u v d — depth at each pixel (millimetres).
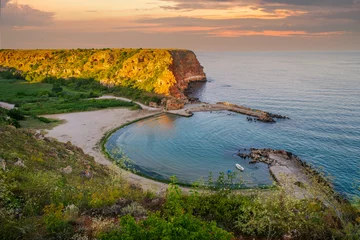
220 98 142000
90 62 172375
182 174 55406
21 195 19594
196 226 12898
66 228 14977
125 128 86812
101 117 96625
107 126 86562
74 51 195000
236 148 71188
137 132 83438
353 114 105188
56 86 141625
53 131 78312
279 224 17484
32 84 156875
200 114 105875
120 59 167625
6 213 15602
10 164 27828
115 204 19594
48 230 14781
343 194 46000
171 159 63750
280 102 130375
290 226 17234
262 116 100812
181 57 198250
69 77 165875
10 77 174125
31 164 30750
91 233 15180
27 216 16734
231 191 26469
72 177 31875
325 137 79125
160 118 99688
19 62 195750
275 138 78938
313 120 97750
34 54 197875
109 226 15492
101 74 159875
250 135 81562
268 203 18953
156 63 146000
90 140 72750
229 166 60000
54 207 18203
